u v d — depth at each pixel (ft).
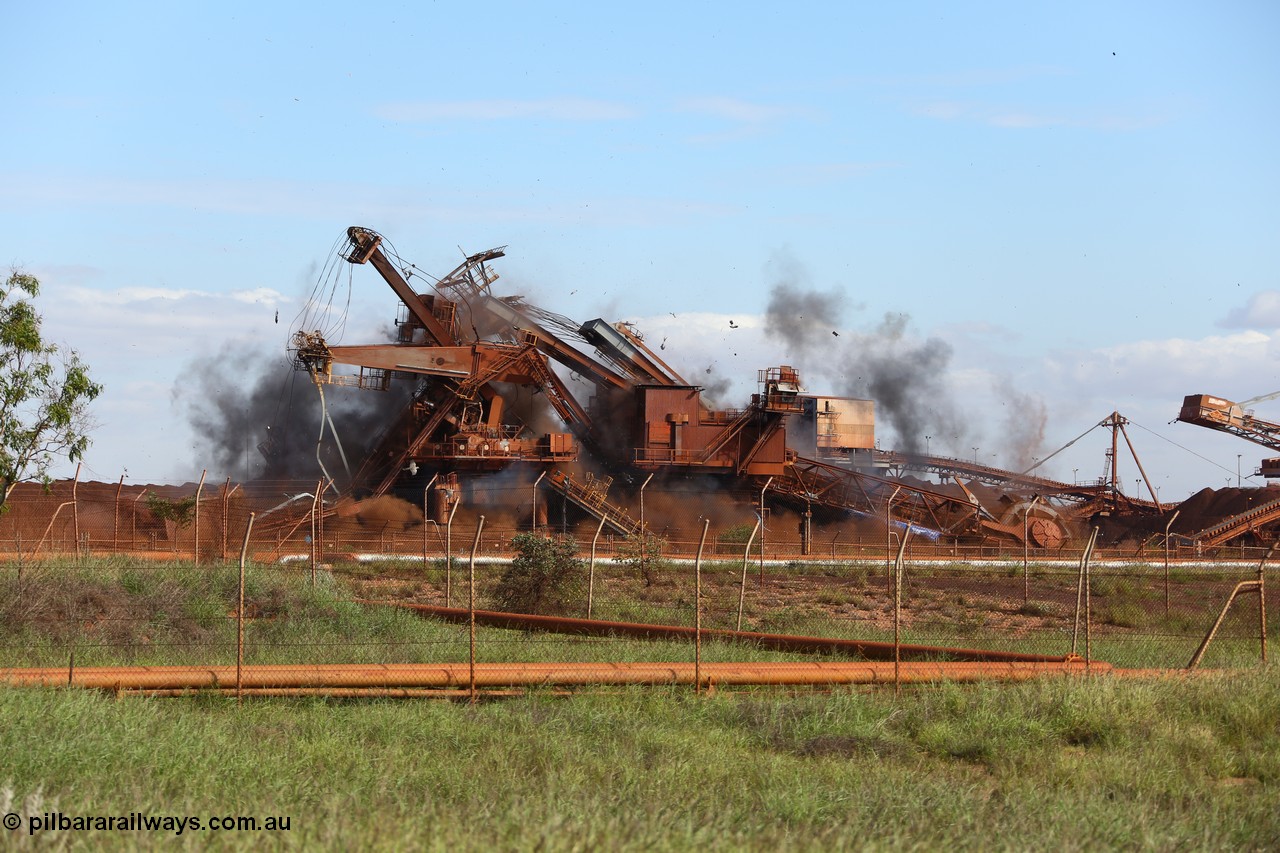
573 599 219.61
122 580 176.24
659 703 114.73
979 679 127.44
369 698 115.85
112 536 306.76
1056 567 367.66
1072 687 112.88
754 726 108.06
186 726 88.79
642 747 94.58
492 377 453.58
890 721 111.04
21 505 307.99
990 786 84.69
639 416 492.54
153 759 77.20
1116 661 154.92
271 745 86.89
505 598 221.25
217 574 185.88
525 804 64.13
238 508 309.42
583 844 55.26
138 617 160.76
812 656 147.74
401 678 116.78
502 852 54.08
